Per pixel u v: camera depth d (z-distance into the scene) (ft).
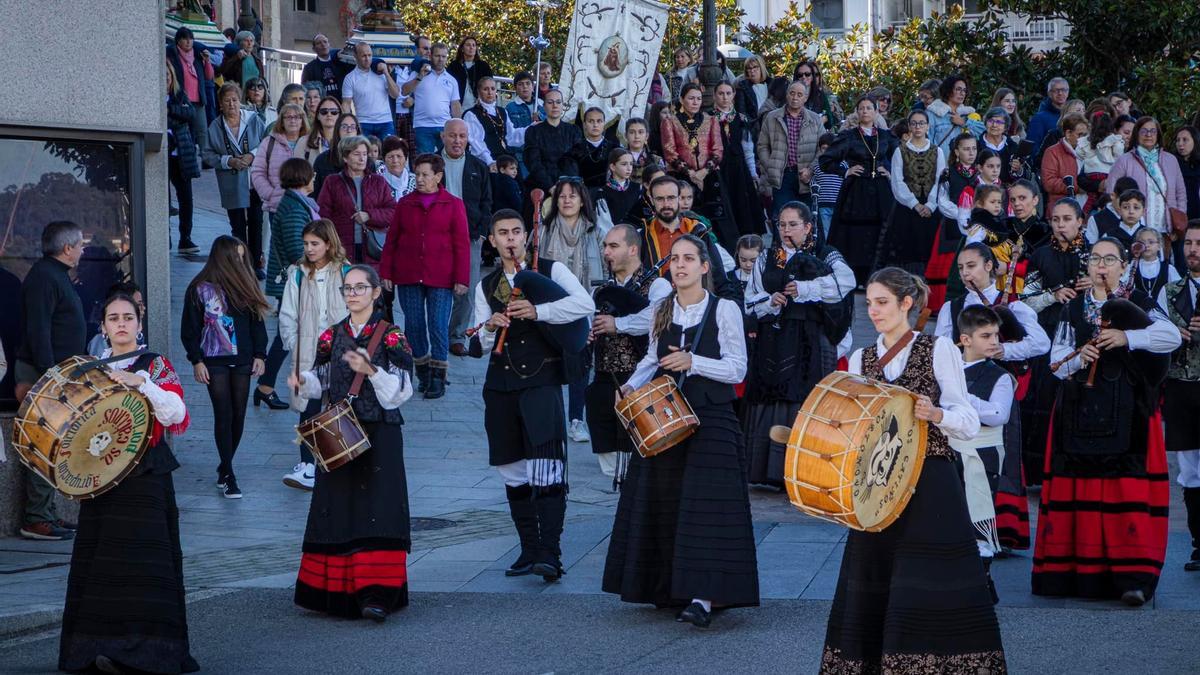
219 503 40.96
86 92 39.68
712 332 30.27
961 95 65.98
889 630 23.54
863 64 100.83
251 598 32.45
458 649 28.71
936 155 61.46
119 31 40.29
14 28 38.32
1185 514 39.73
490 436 33.40
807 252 41.11
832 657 24.22
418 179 51.34
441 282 51.62
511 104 73.97
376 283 31.42
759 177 66.54
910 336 24.66
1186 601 31.32
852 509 22.72
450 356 57.67
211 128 64.34
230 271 41.22
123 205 40.75
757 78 74.43
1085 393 31.19
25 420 26.17
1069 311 31.94
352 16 164.25
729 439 30.01
